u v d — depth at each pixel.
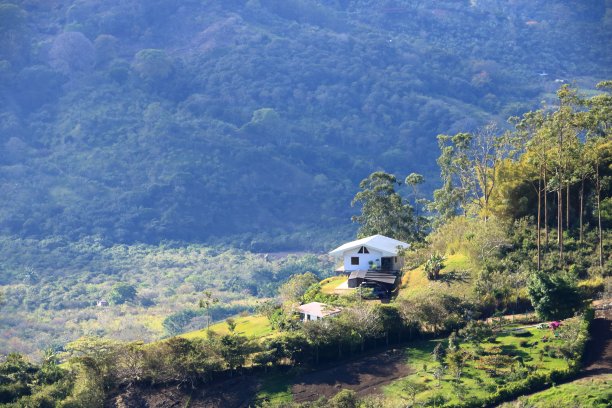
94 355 163.12
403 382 146.75
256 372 157.25
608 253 182.88
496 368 143.75
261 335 176.62
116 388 156.88
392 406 136.50
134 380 156.62
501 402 134.50
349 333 158.75
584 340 146.25
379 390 146.38
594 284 168.62
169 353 158.00
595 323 154.75
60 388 156.88
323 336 158.25
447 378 144.38
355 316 162.25
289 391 150.38
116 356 159.62
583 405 126.81
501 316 163.75
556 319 157.50
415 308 162.50
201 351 157.88
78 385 153.62
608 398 127.69
